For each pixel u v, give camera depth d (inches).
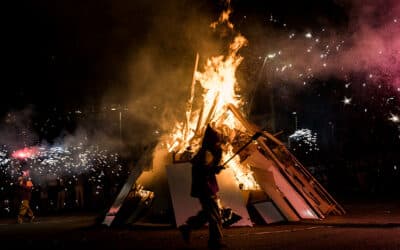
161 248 261.1
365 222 353.1
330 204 430.9
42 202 762.8
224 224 344.5
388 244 242.2
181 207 351.9
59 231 394.6
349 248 234.2
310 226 339.0
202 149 265.4
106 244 288.5
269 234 302.0
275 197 377.1
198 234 314.3
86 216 583.2
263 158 401.1
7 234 395.9
